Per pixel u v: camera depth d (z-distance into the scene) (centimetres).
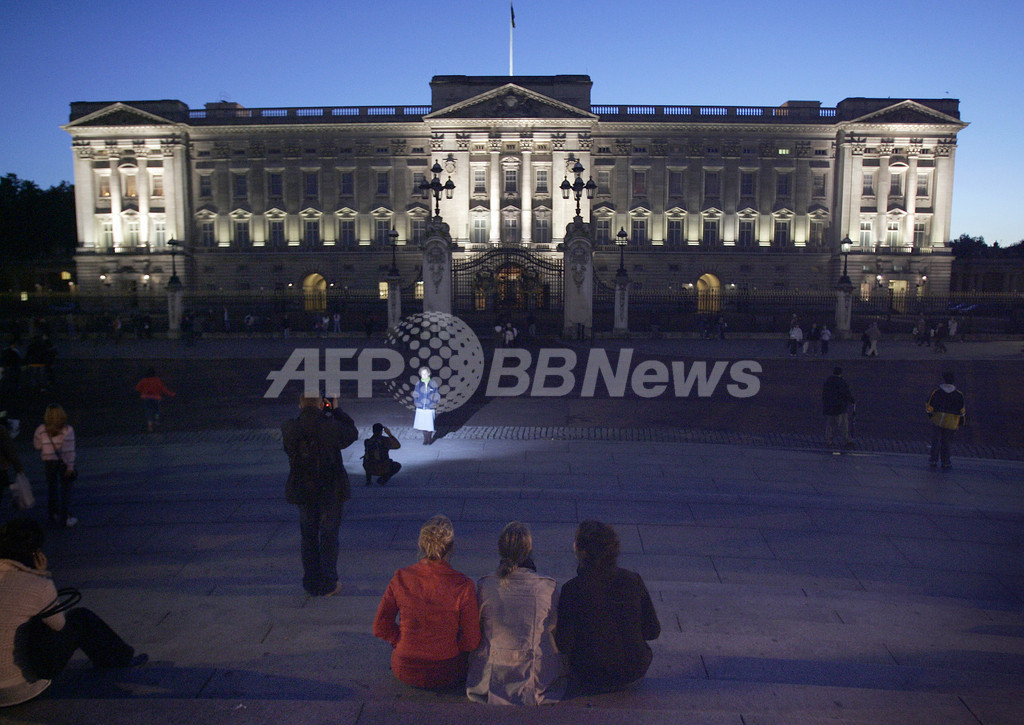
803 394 2414
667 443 1588
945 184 7225
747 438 1708
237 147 7419
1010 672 565
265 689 498
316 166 7381
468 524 970
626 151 7300
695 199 7319
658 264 7350
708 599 716
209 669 530
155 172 7369
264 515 1010
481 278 5325
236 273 7475
